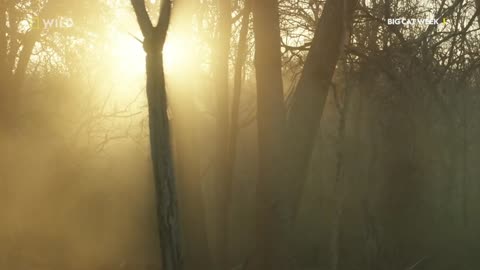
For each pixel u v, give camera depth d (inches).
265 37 330.0
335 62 342.0
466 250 614.9
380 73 570.6
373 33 554.3
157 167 253.3
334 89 423.8
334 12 342.0
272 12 331.3
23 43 550.3
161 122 253.6
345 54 444.8
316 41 343.3
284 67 543.5
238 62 425.4
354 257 550.6
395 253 579.8
